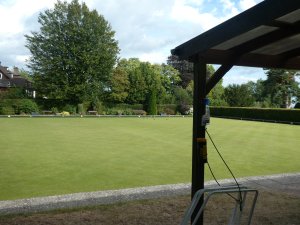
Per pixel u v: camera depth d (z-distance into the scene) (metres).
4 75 57.72
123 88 43.69
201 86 4.10
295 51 4.80
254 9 3.10
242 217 4.97
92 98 40.41
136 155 10.86
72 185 7.12
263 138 16.47
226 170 9.02
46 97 41.53
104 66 40.88
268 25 3.61
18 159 9.91
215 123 27.39
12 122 24.72
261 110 34.06
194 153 4.17
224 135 17.56
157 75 49.31
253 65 4.81
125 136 16.25
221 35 3.49
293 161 10.44
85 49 39.78
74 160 9.86
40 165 9.09
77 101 40.38
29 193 6.51
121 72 44.19
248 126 24.44
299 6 2.69
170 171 8.61
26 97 39.28
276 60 4.97
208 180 7.62
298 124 28.83
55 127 20.80
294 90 45.00
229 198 5.97
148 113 41.84
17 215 4.88
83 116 35.31
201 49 3.78
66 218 4.80
